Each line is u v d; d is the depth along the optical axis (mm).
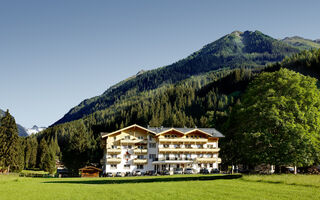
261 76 56531
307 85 50344
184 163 92062
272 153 45719
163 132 90938
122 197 29859
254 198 26828
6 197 31594
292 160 44156
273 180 38875
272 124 46875
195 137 93562
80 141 114812
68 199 29703
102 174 91188
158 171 87875
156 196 29688
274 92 50500
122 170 89688
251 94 55281
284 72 53312
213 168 90750
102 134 95438
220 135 94938
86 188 39188
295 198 26203
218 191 31734
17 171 105062
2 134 101438
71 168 111750
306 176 41031
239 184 37562
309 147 43719
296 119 47156
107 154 89688
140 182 49875
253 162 49719
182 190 33406
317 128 46219
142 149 91125
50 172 139000
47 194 33438
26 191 36375
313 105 48969
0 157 99625
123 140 90750
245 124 52000
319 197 26391
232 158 84438
